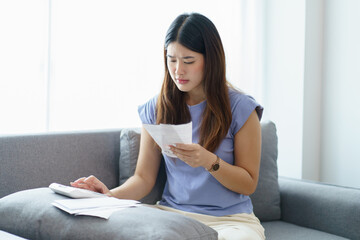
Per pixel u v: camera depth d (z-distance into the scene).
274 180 1.92
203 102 1.58
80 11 2.05
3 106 1.82
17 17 1.84
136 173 1.66
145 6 2.29
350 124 2.58
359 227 1.69
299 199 1.90
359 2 2.50
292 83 2.69
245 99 1.55
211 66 1.50
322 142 2.75
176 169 1.58
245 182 1.49
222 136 1.51
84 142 1.69
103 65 2.14
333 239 1.69
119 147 1.81
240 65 2.73
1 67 1.80
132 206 1.17
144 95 2.30
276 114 2.79
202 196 1.54
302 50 2.62
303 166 2.67
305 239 1.67
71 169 1.63
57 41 1.97
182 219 1.06
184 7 2.46
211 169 1.42
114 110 2.19
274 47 2.79
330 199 1.79
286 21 2.71
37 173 1.54
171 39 1.48
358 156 2.54
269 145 1.94
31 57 1.89
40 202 1.20
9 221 1.20
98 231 1.03
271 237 1.68
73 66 2.04
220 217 1.51
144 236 0.97
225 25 2.65
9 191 1.47
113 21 2.17
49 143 1.59
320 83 2.73
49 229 1.10
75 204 1.15
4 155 1.47
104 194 1.45
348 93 2.58
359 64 2.51
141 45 2.28
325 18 2.70
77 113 2.06
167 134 1.26
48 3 1.91
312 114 2.70
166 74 1.61
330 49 2.68
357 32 2.52
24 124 1.88
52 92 1.96
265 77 2.84
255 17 2.79
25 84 1.88
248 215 1.54
